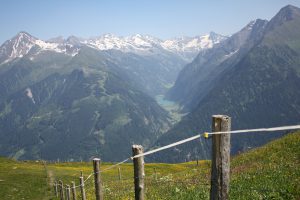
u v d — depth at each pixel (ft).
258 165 88.02
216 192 31.17
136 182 40.32
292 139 105.70
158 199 73.82
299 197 50.88
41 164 378.73
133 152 40.16
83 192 86.17
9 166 309.42
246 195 58.29
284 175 66.54
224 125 30.78
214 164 31.22
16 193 184.14
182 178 103.19
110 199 97.25
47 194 178.50
